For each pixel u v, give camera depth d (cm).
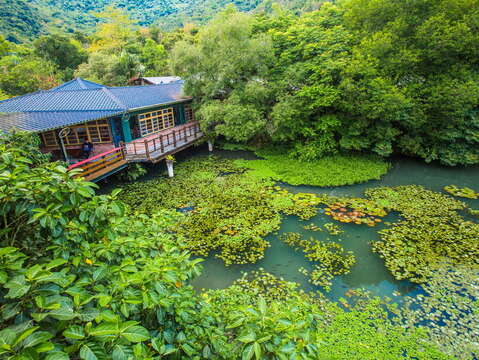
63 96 1427
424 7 1383
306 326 240
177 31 5156
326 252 818
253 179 1326
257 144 1836
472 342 535
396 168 1443
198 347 271
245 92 1567
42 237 270
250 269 756
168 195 1166
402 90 1359
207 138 1753
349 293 670
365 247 838
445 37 1258
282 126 1559
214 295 566
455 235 878
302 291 675
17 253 219
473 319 587
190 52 1689
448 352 516
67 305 185
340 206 1073
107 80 3058
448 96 1289
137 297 243
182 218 988
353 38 1504
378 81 1298
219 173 1415
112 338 188
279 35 1644
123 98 1519
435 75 1412
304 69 1478
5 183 246
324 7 1820
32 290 186
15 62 2802
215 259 795
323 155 1552
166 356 258
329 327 572
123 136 1464
